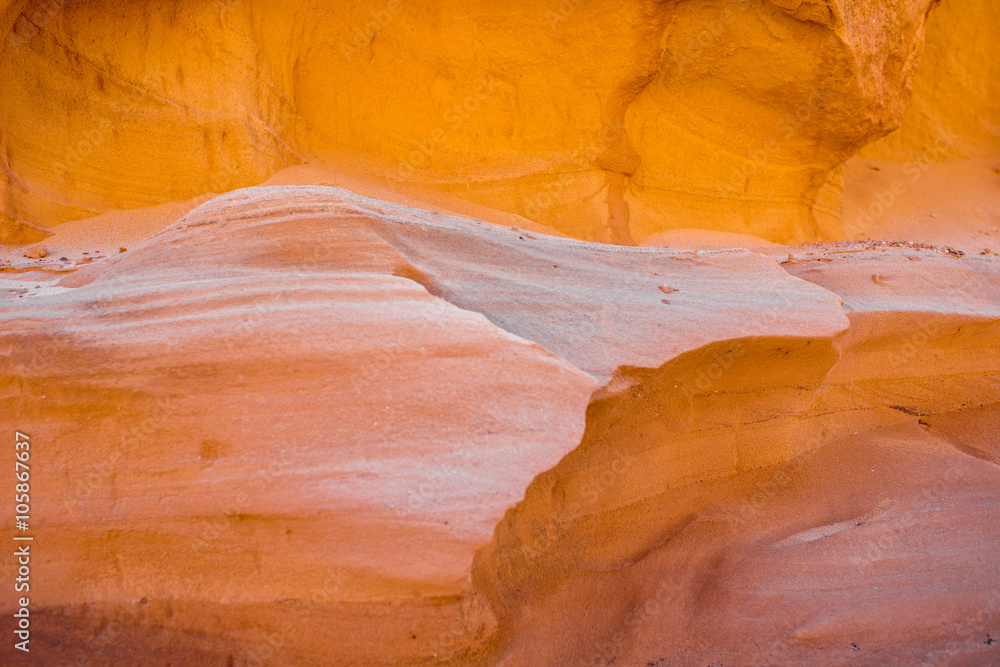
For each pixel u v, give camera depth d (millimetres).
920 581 3393
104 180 6383
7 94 5883
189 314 3004
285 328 2895
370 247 3512
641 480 3666
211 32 6395
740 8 6879
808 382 4195
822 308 4117
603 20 6832
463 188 7430
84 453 2719
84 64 6152
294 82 7074
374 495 2525
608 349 3410
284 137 7051
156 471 2674
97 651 2645
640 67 7113
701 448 3953
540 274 4059
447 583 2381
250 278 3221
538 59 7152
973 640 3064
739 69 7422
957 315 5020
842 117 7836
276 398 2746
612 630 3033
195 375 2781
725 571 3393
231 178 6582
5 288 3912
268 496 2557
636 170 7840
